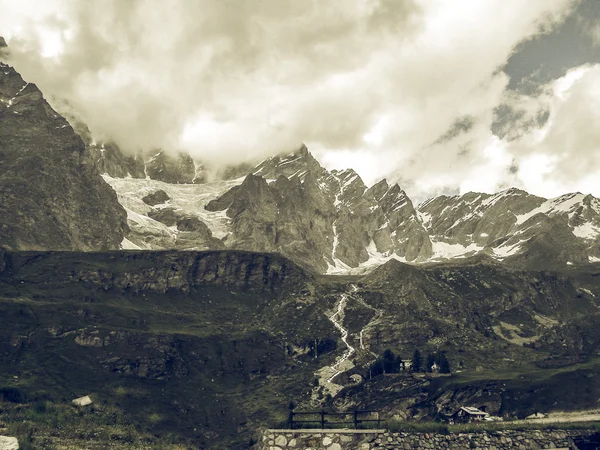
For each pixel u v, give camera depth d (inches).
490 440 3011.8
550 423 3253.0
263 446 2923.2
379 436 2945.4
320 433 2933.1
